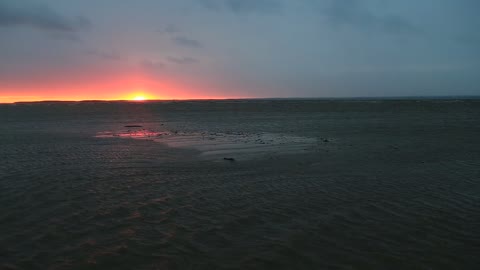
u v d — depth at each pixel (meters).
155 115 58.03
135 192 11.00
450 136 24.94
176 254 6.83
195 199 10.31
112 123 40.72
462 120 39.56
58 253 6.85
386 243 7.33
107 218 8.73
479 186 11.59
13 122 42.34
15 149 19.59
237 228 8.12
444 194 10.73
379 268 6.33
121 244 7.26
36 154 17.88
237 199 10.31
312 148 19.80
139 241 7.41
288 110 69.31
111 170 14.10
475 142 21.78
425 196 10.55
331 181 12.35
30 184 11.77
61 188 11.33
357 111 63.12
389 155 17.45
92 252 6.90
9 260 6.55
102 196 10.54
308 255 6.80
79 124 39.09
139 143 22.31
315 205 9.76
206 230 8.01
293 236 7.66
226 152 18.58
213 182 12.27
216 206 9.69
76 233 7.80
